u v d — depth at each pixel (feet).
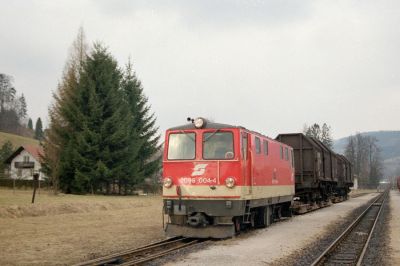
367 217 86.99
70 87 143.54
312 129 394.32
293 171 83.05
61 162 130.11
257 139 58.70
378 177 483.10
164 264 35.88
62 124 138.62
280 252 42.06
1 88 500.74
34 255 41.55
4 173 184.14
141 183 150.41
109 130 135.44
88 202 94.68
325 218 79.30
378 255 41.78
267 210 64.34
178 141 53.11
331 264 37.45
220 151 51.19
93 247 46.29
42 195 117.60
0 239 51.11
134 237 53.88
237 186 50.14
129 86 159.33
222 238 50.37
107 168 130.41
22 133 518.78
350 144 424.46
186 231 50.60
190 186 51.26
